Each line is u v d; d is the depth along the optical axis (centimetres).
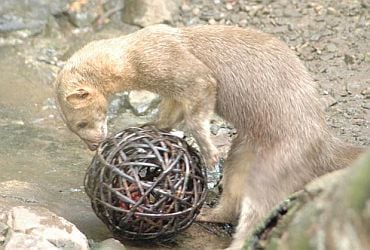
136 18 1586
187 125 1026
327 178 660
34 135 1270
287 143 973
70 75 1055
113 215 920
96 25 1586
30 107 1359
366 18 1573
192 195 923
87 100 1051
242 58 1011
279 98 986
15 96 1387
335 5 1611
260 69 1002
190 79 1007
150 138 919
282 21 1573
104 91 1055
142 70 1027
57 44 1541
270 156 979
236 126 1022
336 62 1456
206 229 1029
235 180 1023
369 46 1495
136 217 912
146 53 1023
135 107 1349
